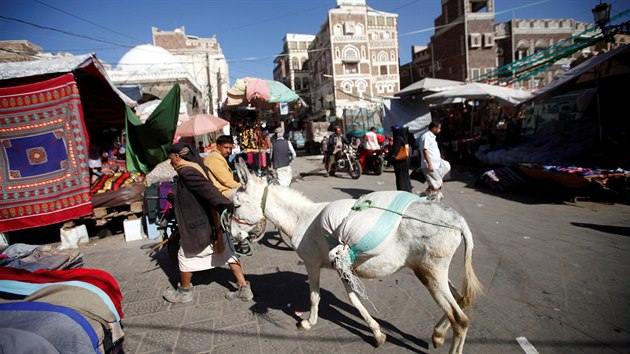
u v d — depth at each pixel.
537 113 13.11
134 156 7.90
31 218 5.94
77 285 2.51
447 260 2.52
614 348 2.80
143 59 17.88
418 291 3.96
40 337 1.99
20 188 5.88
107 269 5.10
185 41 34.22
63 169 6.04
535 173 7.92
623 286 3.71
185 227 3.74
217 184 4.30
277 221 3.35
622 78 9.80
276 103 11.14
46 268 2.85
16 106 5.75
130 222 6.38
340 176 12.47
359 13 40.94
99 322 2.44
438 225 2.49
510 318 3.31
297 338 3.23
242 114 11.61
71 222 6.29
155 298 4.14
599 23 9.70
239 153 9.24
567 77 9.88
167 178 6.53
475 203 7.70
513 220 6.28
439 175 6.25
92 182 7.34
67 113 5.99
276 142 7.54
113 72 14.98
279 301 3.94
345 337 3.21
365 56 41.38
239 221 3.40
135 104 8.97
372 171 12.66
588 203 7.12
